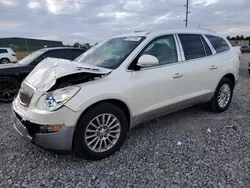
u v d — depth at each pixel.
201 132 3.67
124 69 3.01
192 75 3.75
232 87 4.71
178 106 3.69
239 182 2.36
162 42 3.51
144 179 2.45
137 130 3.77
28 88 2.87
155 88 3.27
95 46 4.05
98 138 2.81
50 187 2.34
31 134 2.63
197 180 2.40
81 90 2.60
